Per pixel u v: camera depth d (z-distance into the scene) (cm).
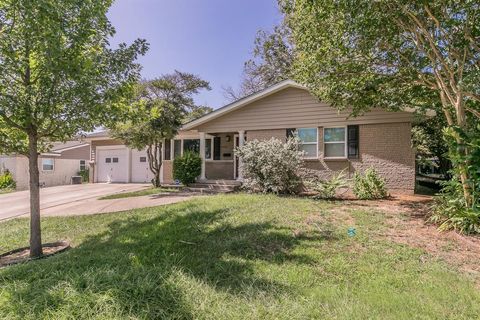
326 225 584
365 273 388
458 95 631
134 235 573
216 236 526
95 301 282
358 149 1087
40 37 448
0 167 2092
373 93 866
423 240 511
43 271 392
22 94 507
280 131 1208
